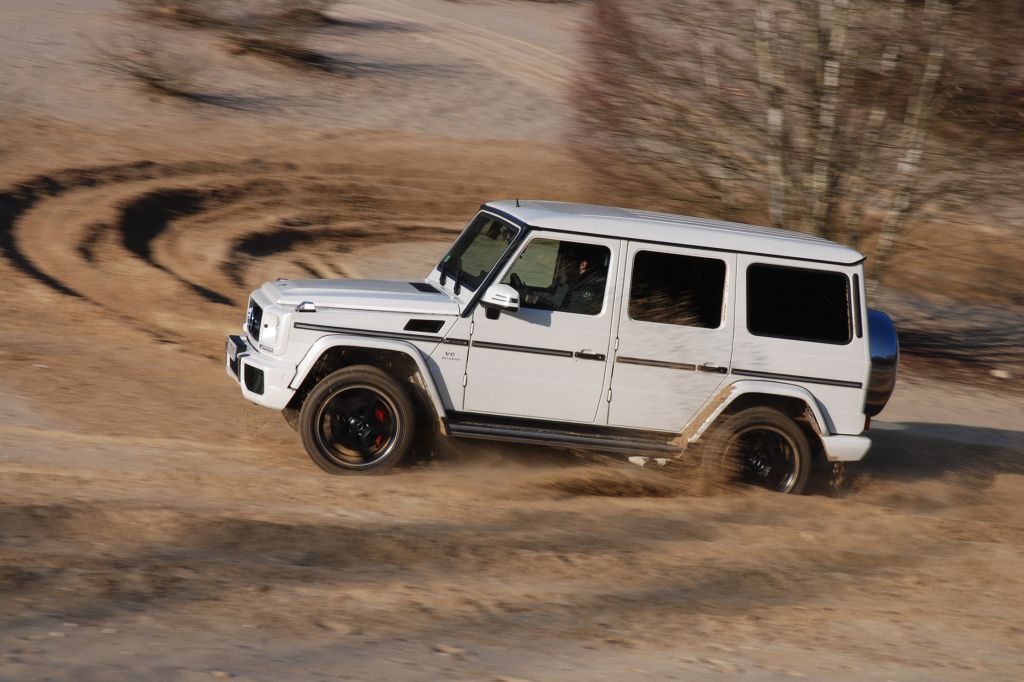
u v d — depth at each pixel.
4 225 24.80
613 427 10.96
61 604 6.55
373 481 10.48
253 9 51.28
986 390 20.28
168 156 34.59
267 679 5.65
